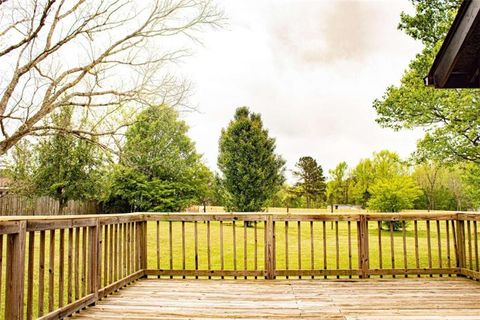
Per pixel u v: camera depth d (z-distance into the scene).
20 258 3.02
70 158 15.77
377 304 4.29
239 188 21.09
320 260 8.87
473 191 9.74
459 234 5.86
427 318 3.75
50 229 3.47
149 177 22.69
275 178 21.66
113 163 9.69
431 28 8.49
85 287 4.26
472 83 4.09
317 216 5.77
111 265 4.91
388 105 8.72
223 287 5.20
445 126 8.11
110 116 8.76
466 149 7.99
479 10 3.12
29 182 12.84
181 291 4.98
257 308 4.17
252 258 9.27
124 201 22.42
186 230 16.70
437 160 8.44
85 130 8.80
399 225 17.91
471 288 5.04
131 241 5.67
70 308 3.79
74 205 19.05
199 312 4.04
